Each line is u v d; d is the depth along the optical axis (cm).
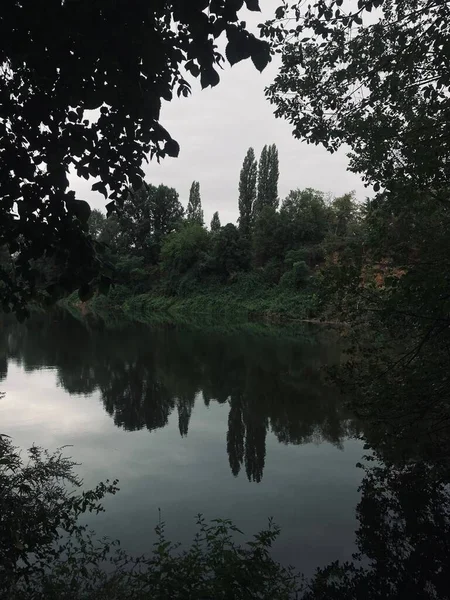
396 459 702
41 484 555
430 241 519
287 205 4728
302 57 560
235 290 4478
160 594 346
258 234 4531
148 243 5866
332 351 1911
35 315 3750
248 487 630
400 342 594
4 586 370
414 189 487
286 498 597
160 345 2088
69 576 402
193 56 210
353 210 4156
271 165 5388
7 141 267
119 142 279
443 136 440
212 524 523
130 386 1248
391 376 594
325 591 401
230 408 1045
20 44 203
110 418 955
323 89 558
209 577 379
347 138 568
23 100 277
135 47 213
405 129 519
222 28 200
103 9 194
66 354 1770
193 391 1202
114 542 473
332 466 707
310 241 4294
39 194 268
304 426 916
